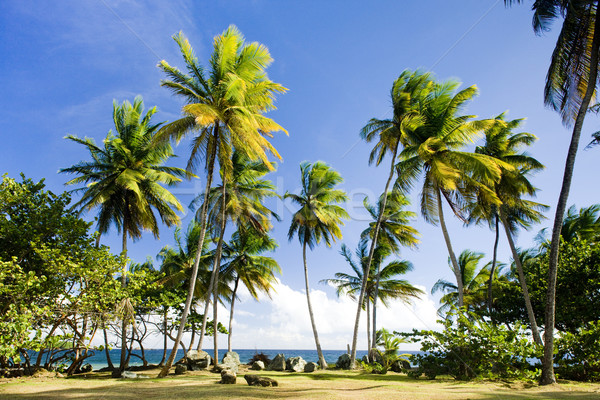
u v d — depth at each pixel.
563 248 21.94
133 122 22.19
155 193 22.41
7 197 15.55
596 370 14.47
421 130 20.12
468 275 33.72
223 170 19.45
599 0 12.23
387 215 29.56
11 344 12.23
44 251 14.74
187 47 17.03
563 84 13.98
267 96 18.16
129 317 17.05
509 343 14.48
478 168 17.47
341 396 9.34
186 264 28.97
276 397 9.29
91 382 13.77
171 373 20.08
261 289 30.97
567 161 12.67
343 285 31.31
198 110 14.48
